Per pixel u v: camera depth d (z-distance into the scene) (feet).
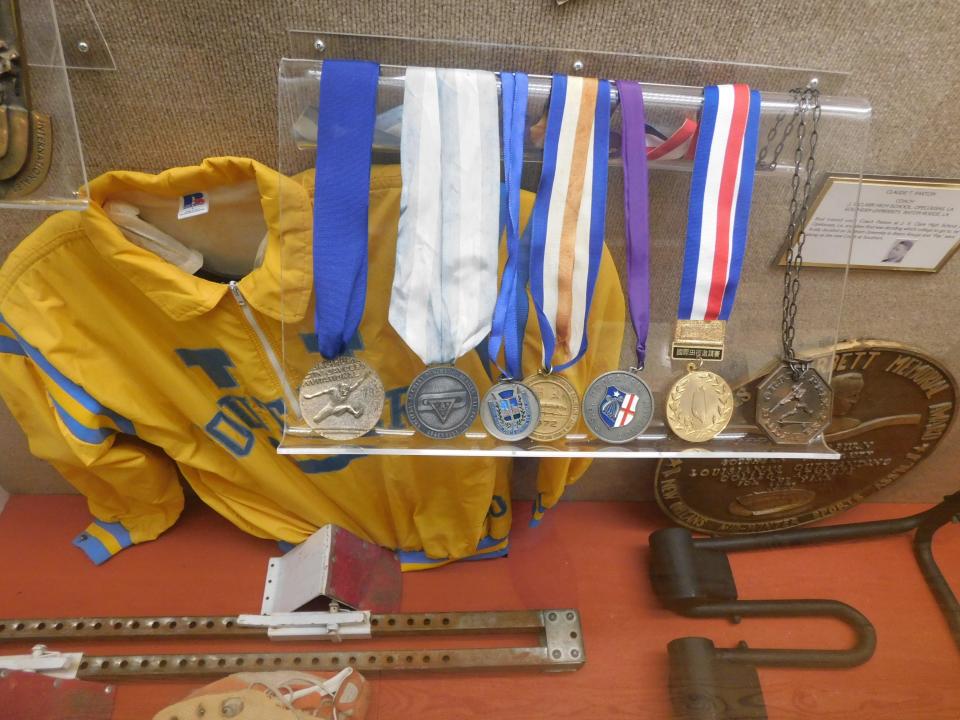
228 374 4.03
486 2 3.02
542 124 3.20
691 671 3.87
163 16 2.94
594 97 3.06
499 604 4.43
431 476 4.38
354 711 3.58
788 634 4.24
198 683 3.75
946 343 4.52
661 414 3.55
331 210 3.10
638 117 3.11
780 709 3.70
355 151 3.03
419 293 3.25
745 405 3.59
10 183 2.82
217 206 3.49
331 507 4.70
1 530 4.88
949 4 3.04
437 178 3.09
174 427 4.23
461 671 3.90
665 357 3.60
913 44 3.19
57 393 3.77
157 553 4.78
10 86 2.69
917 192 3.59
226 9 2.94
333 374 3.34
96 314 3.69
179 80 3.18
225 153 3.50
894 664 4.04
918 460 4.94
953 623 4.36
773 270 3.77
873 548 4.91
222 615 4.25
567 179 3.20
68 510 5.06
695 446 3.55
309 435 3.43
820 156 3.37
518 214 3.18
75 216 3.36
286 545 4.78
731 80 3.31
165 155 3.49
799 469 4.78
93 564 4.68
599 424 3.45
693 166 3.33
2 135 2.70
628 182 3.18
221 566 4.71
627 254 3.33
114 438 4.20
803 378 3.57
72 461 4.18
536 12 3.06
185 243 3.67
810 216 3.58
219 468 4.49
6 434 4.68
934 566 4.75
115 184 3.30
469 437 3.45
